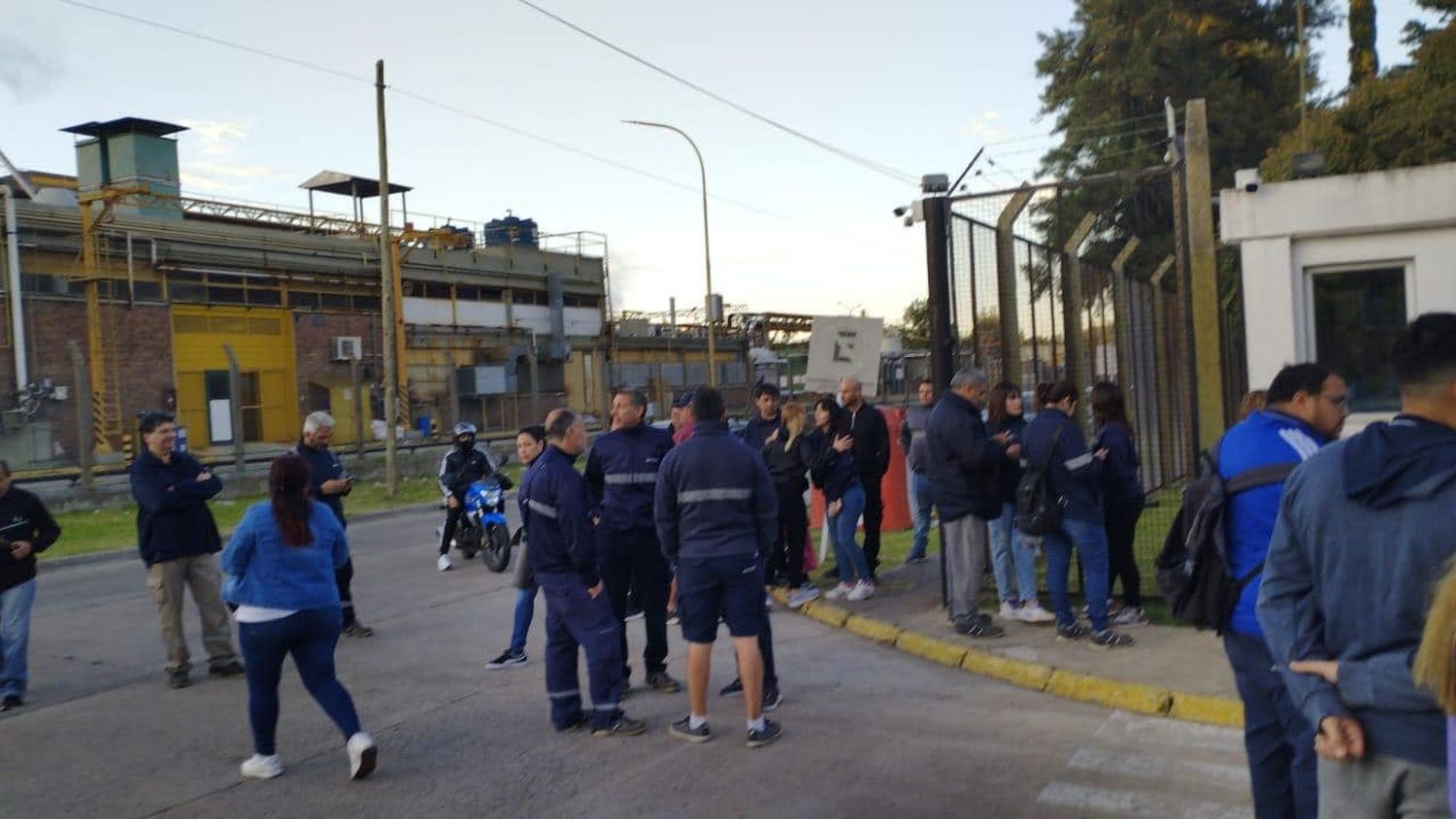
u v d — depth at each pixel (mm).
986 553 10242
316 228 41500
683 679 8062
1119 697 7059
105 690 8375
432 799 5785
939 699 7359
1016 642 8305
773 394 10852
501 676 8406
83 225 32062
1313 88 38844
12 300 30031
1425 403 2807
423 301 44344
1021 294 10656
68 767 6531
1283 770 4062
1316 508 2918
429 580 13086
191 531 8406
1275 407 4199
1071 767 5941
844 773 5918
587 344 50938
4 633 7930
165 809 5766
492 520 13367
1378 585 2771
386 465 26250
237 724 7316
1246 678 4062
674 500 6578
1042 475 8016
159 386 34156
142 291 33969
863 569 10242
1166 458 16734
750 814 5379
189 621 11062
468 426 13883
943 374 9375
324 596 6160
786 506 10352
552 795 5770
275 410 38344
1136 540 12383
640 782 5902
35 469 29234
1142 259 18234
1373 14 30656
